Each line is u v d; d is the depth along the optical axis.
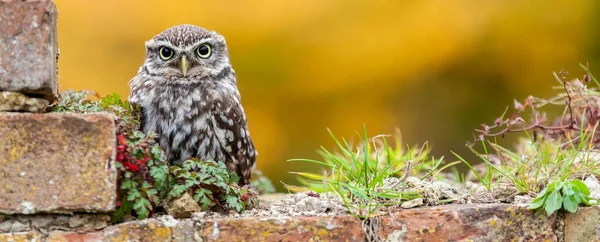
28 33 6.21
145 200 6.49
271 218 6.48
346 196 7.24
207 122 8.55
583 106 9.15
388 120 16.59
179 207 6.73
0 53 6.20
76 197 6.16
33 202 6.14
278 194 10.22
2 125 6.11
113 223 6.43
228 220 6.43
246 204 7.37
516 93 16.83
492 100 16.81
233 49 16.25
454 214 6.63
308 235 6.50
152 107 8.54
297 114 16.53
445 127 16.70
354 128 16.58
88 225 6.31
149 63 8.96
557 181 6.84
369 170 8.00
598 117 8.94
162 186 6.78
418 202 6.93
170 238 6.37
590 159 8.12
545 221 6.70
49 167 6.15
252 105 16.42
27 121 6.12
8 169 6.12
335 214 6.69
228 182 7.18
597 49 16.67
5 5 6.18
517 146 10.19
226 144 8.70
